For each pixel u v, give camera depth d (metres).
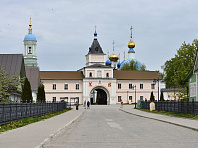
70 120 26.72
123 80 103.50
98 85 99.75
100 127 20.39
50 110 39.91
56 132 15.96
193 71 39.44
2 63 50.38
